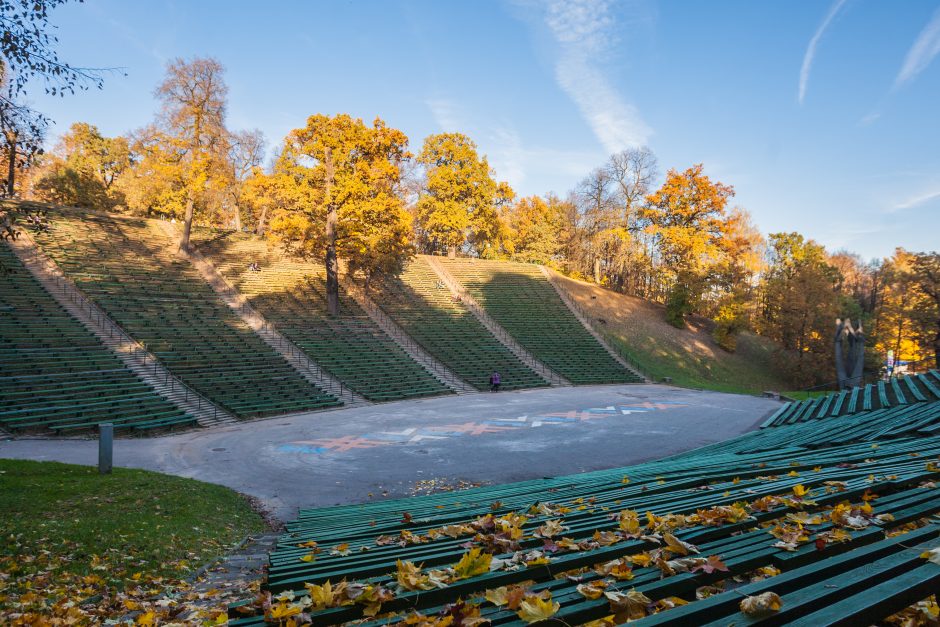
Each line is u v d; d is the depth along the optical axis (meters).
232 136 44.72
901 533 3.28
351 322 45.50
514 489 12.02
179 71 41.06
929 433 12.78
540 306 60.47
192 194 45.00
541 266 72.38
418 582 3.10
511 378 43.75
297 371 34.94
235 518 13.07
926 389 27.36
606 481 11.09
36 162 13.44
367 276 50.50
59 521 10.47
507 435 25.05
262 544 11.44
